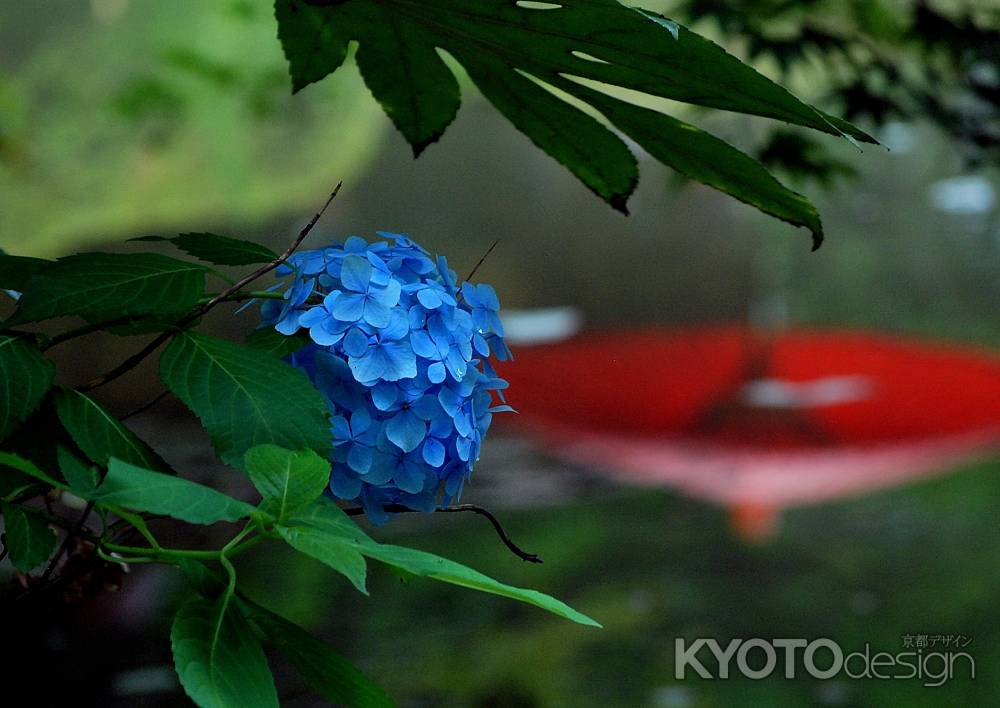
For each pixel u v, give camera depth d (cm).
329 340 95
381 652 486
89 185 1014
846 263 1238
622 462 777
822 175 350
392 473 96
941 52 342
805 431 865
